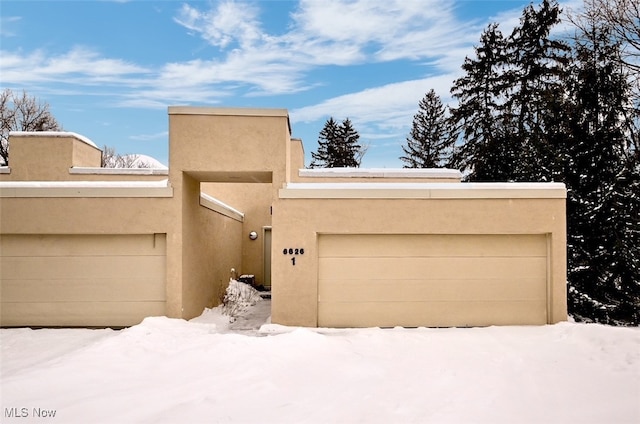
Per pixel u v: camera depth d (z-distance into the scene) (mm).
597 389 5211
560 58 22688
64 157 14234
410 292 8969
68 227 8812
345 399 4867
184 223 9172
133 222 8906
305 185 9047
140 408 4477
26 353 6828
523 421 4316
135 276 9008
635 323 12227
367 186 8977
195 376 5562
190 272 9695
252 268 16719
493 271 9008
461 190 8930
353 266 9023
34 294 8859
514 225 8914
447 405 4719
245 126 9086
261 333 8391
